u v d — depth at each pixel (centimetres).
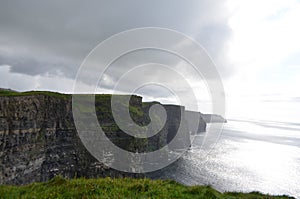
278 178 7956
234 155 12062
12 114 6838
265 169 9269
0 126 6419
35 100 7781
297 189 6769
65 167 8600
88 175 8488
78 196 1086
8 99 6806
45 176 8031
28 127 7356
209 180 7706
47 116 8256
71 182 1273
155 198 1131
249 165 9931
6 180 6469
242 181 7550
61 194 1111
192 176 8175
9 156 6656
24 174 7094
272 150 14612
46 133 8156
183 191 1286
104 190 1164
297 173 8725
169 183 1460
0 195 1079
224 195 1372
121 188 1220
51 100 8488
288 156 12475
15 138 6869
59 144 8675
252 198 1502
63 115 8888
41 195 1104
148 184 1300
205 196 1234
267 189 6756
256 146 16225
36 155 7588
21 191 1177
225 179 7775
